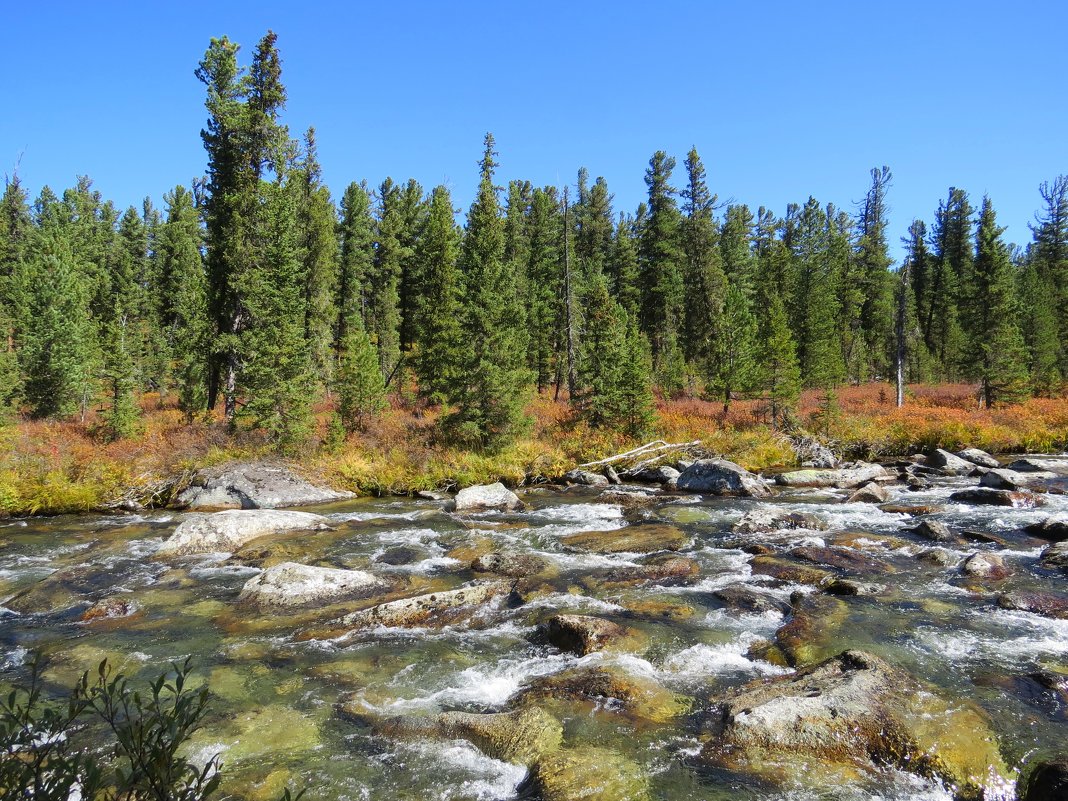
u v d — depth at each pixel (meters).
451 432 27.56
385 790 5.86
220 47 31.02
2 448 22.44
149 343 47.66
